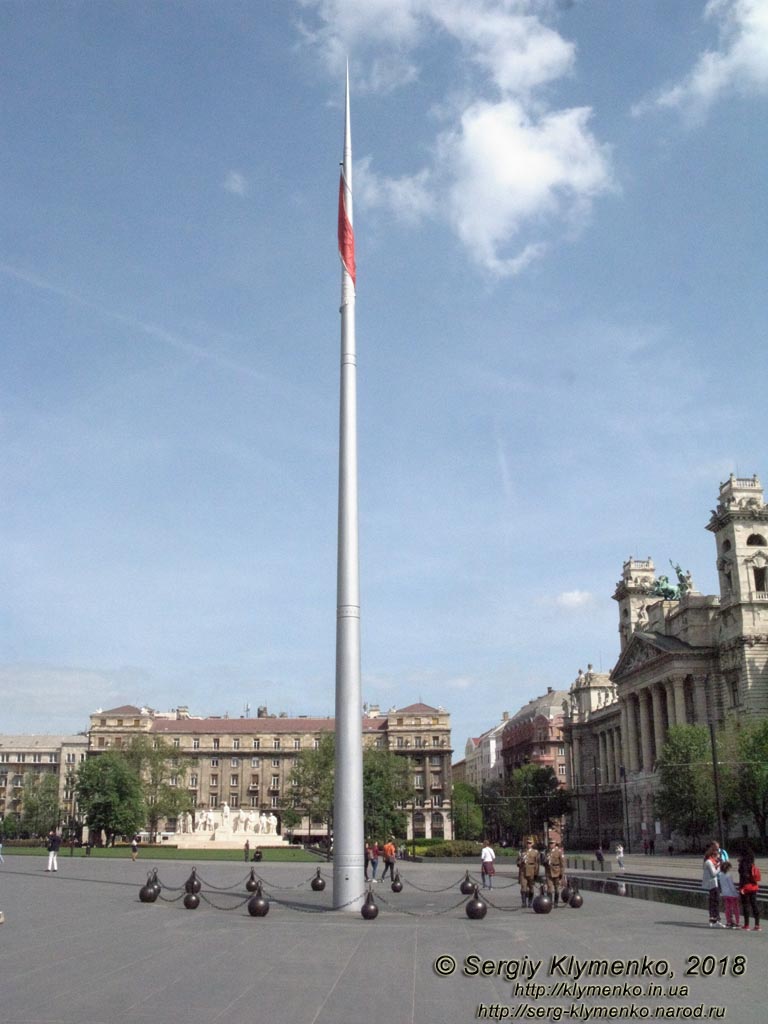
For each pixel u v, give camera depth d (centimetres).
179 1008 1820
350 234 4297
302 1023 1705
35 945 2680
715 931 3133
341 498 3962
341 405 4097
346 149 4381
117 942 2752
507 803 18688
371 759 13938
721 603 12788
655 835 13250
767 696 12031
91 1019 1719
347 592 3856
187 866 7725
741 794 9950
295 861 8962
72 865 7694
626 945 2738
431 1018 1770
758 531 12612
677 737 10875
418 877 6888
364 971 2264
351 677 3794
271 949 2622
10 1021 1703
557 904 4156
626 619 17275
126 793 13188
